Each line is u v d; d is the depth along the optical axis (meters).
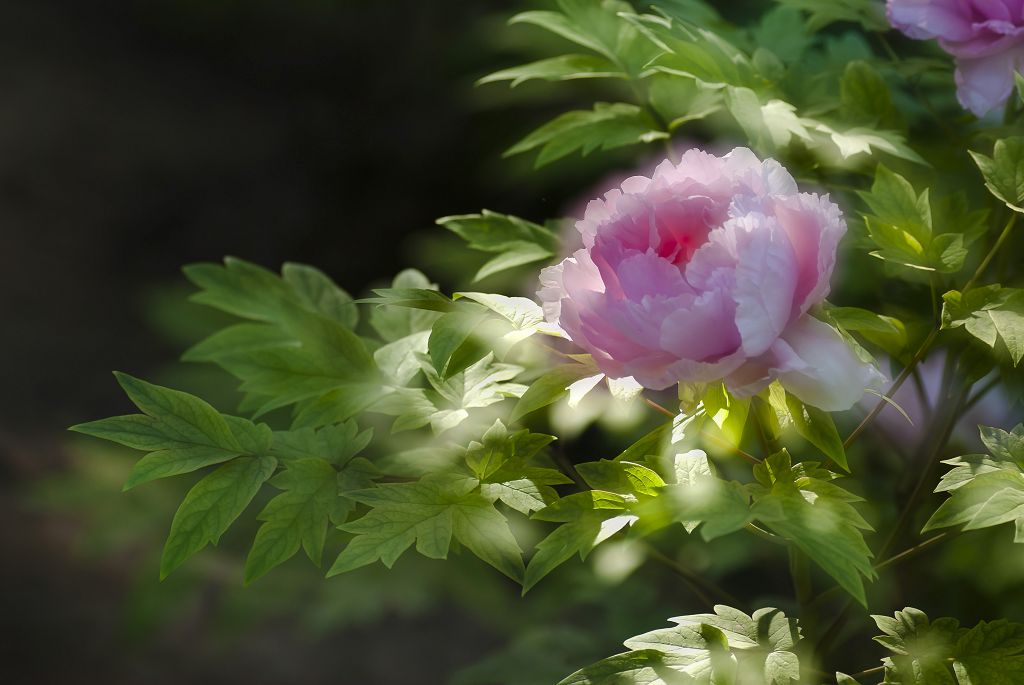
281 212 8.59
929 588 2.62
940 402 2.45
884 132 2.44
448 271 2.94
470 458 2.32
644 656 2.27
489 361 2.42
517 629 2.83
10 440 5.25
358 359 2.43
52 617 4.55
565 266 2.25
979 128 2.56
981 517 2.24
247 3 9.96
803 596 2.38
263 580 2.79
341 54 9.35
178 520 2.30
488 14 6.91
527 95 3.52
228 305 2.54
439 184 8.00
